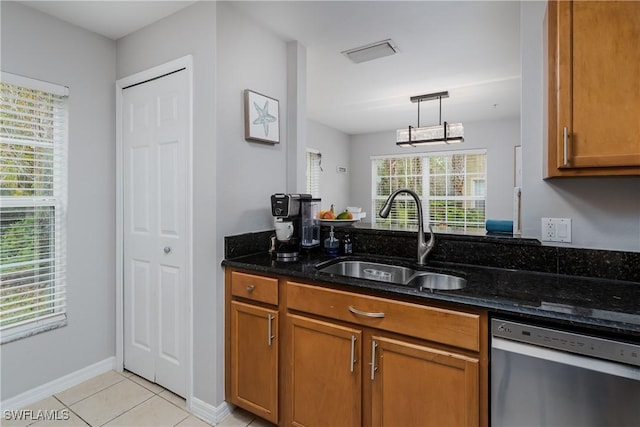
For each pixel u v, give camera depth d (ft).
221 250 5.94
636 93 3.83
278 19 6.64
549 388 3.49
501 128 17.26
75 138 6.79
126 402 6.31
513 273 5.12
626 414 3.17
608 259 4.71
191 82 6.04
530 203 5.21
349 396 4.73
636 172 3.89
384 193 20.76
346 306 4.73
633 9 3.84
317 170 18.19
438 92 12.18
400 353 4.32
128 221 7.26
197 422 5.84
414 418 4.26
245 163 6.44
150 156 6.81
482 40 7.75
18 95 6.03
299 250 6.91
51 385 6.47
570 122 4.10
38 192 6.36
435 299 4.06
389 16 6.61
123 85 7.20
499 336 3.73
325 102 13.56
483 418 3.87
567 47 4.10
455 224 18.63
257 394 5.62
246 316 5.73
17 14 5.92
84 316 6.98
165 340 6.67
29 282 6.24
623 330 3.14
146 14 6.35
